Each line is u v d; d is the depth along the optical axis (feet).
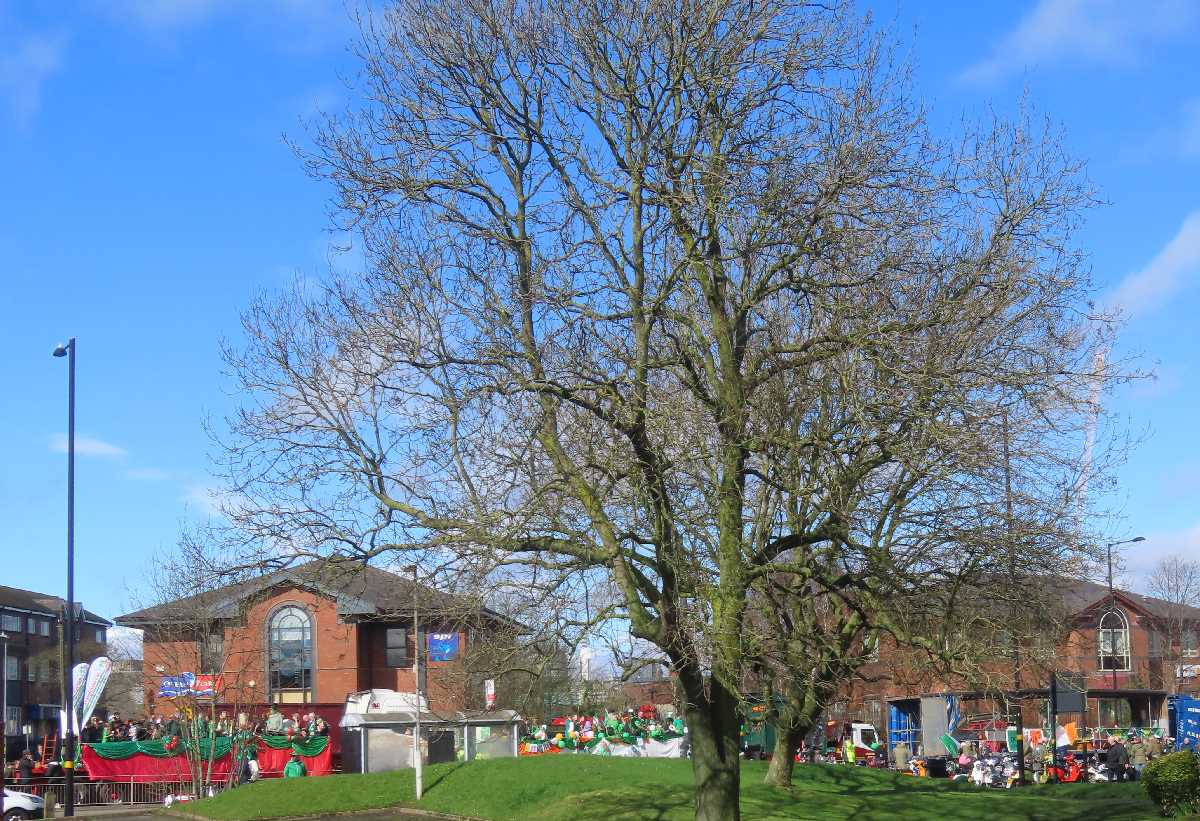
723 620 56.90
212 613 126.31
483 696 104.68
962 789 103.14
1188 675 207.31
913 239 59.98
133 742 126.93
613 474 57.00
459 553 55.11
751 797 86.33
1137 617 204.54
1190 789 77.15
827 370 59.93
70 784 104.27
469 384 58.59
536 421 57.82
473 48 62.34
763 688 60.80
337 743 169.89
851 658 68.13
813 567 63.67
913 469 54.60
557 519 56.90
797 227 60.49
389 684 173.17
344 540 58.90
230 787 117.19
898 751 144.97
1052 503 62.03
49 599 317.01
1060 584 65.82
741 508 61.36
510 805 84.84
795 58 60.70
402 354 59.41
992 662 67.00
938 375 54.13
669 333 61.57
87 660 274.77
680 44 60.75
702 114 60.75
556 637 55.57
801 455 61.05
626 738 127.85
